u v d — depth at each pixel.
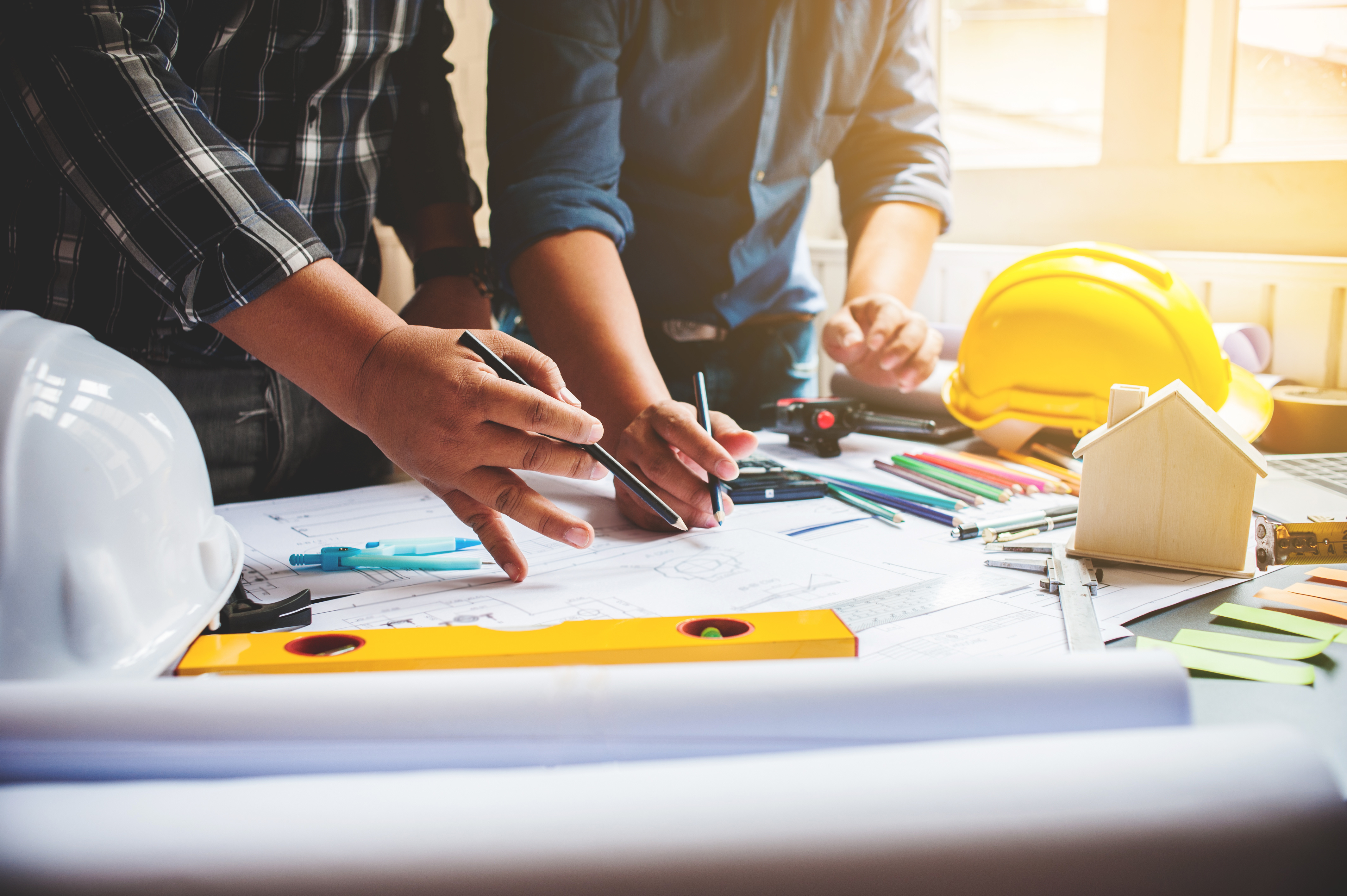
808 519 0.68
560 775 0.23
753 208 1.06
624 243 0.91
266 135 0.79
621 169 1.07
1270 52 1.23
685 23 0.95
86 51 0.53
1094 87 1.43
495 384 0.52
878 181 1.15
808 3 0.97
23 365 0.40
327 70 0.79
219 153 0.55
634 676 0.27
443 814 0.22
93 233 0.73
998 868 0.21
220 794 0.23
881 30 1.04
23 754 0.26
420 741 0.26
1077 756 0.23
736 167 1.05
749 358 1.19
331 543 0.64
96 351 0.45
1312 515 0.64
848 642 0.41
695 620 0.44
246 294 0.53
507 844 0.21
